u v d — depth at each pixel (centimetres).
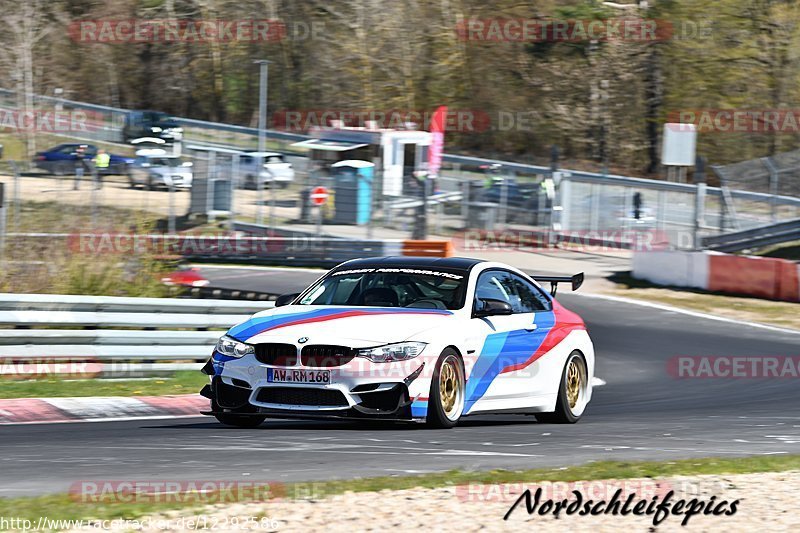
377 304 2339
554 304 2659
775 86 13400
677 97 13650
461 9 14550
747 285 6519
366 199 8200
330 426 2362
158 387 3195
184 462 1762
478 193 8888
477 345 2289
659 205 8900
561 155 14012
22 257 4788
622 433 2362
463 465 1761
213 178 8356
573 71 13912
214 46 15750
